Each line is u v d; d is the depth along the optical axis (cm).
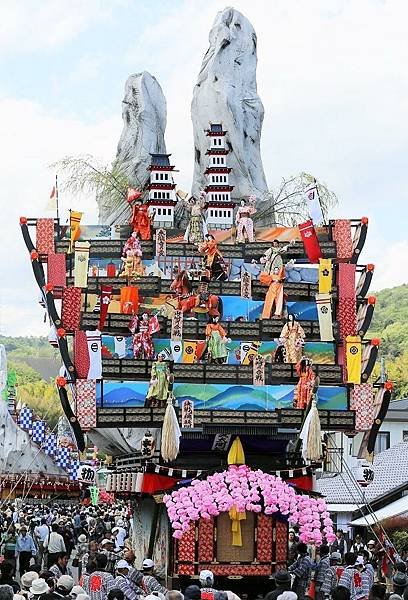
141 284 3975
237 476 3130
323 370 3756
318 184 5088
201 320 3884
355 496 4594
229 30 5188
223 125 5028
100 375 3572
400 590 2091
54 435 5991
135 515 4047
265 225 5031
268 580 3152
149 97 5297
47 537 3841
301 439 3466
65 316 3806
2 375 6212
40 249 4122
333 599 1778
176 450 3328
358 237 4172
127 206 5041
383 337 12119
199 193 4956
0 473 5522
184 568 3112
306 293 4038
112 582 2019
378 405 3722
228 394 3609
